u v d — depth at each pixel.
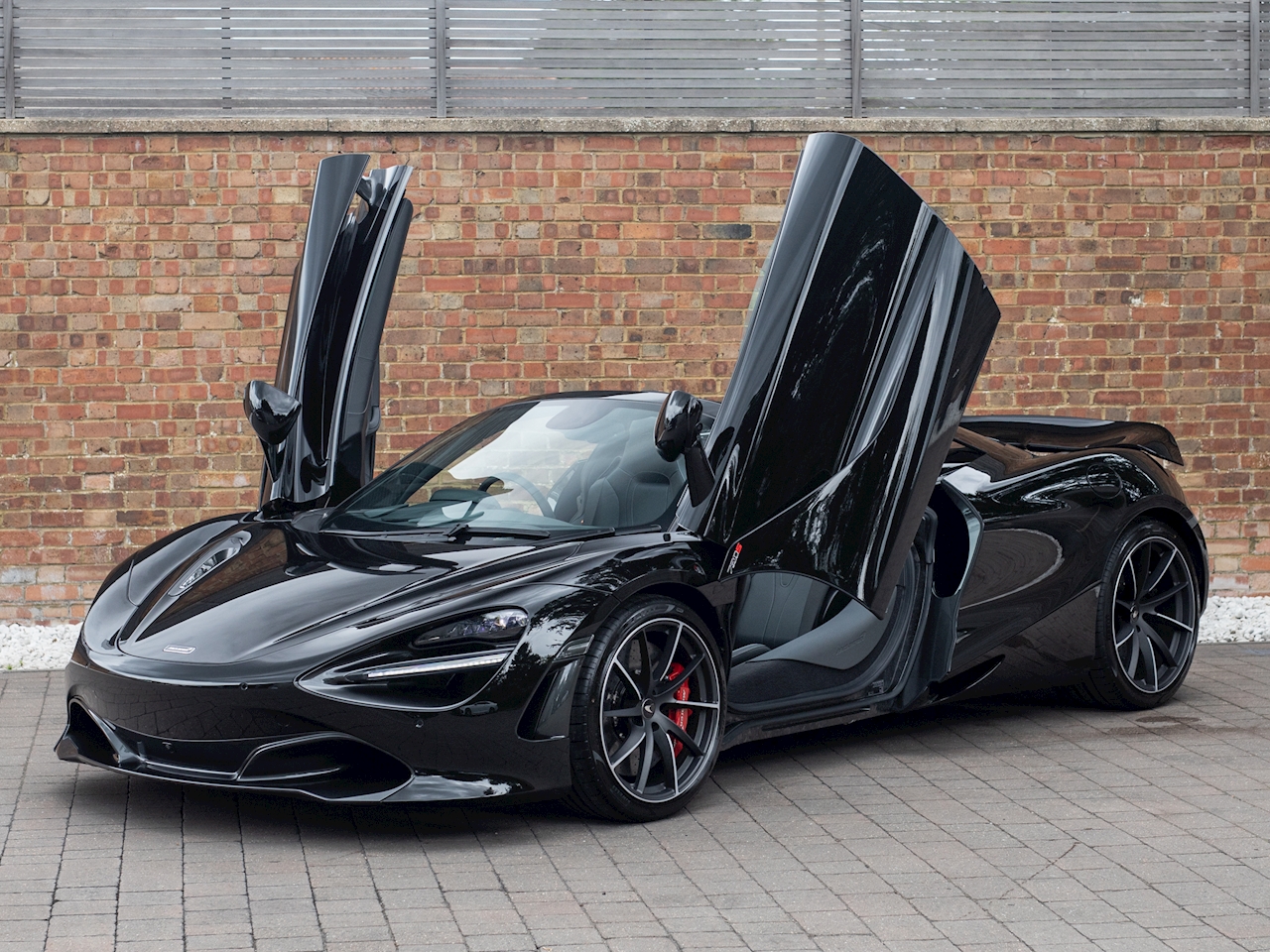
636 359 7.21
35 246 6.89
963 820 3.79
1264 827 3.70
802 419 3.99
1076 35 7.55
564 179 7.14
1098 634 5.04
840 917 3.03
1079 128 7.34
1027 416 5.65
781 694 4.29
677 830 3.72
